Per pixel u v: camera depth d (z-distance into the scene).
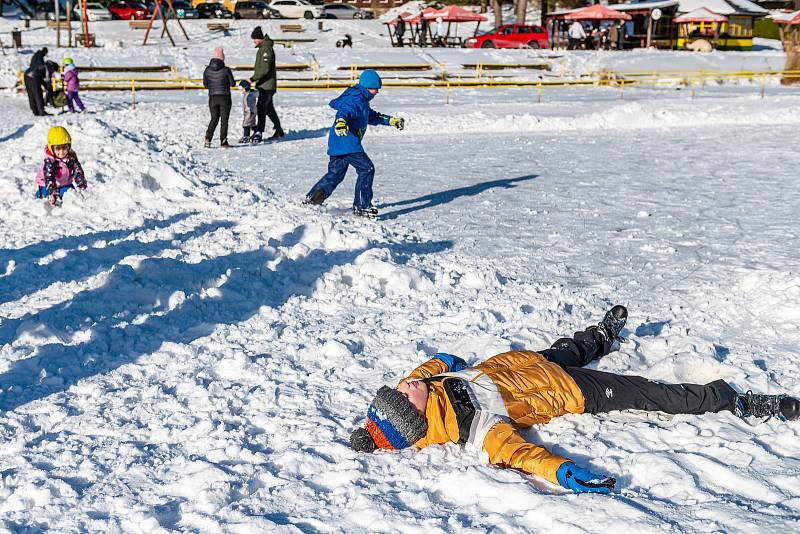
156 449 4.11
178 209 9.68
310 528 3.37
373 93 9.55
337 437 4.21
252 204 10.04
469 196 11.18
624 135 18.72
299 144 17.17
